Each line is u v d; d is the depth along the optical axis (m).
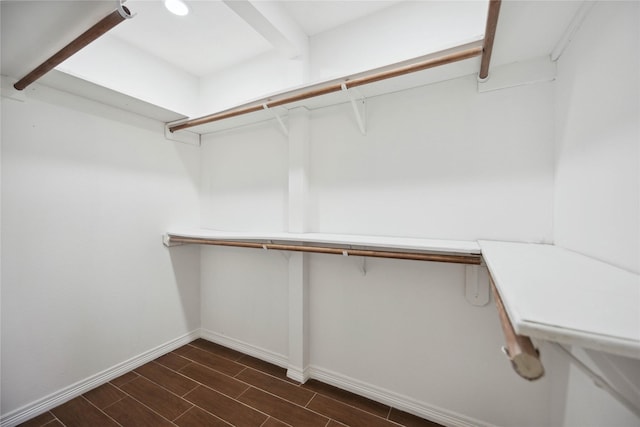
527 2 0.85
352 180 1.73
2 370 1.44
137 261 2.06
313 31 1.85
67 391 1.66
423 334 1.51
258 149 2.19
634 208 0.66
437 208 1.48
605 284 0.57
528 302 0.47
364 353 1.69
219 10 1.65
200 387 1.77
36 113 1.56
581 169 0.94
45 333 1.59
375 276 1.65
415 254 1.32
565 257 0.88
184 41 1.97
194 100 2.45
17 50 1.21
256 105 1.79
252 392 1.72
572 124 1.02
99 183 1.84
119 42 1.92
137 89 2.02
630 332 0.37
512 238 1.30
